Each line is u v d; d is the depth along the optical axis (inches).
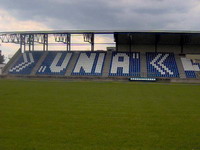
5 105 584.1
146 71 1893.5
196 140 335.0
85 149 296.7
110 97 764.0
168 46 2105.1
